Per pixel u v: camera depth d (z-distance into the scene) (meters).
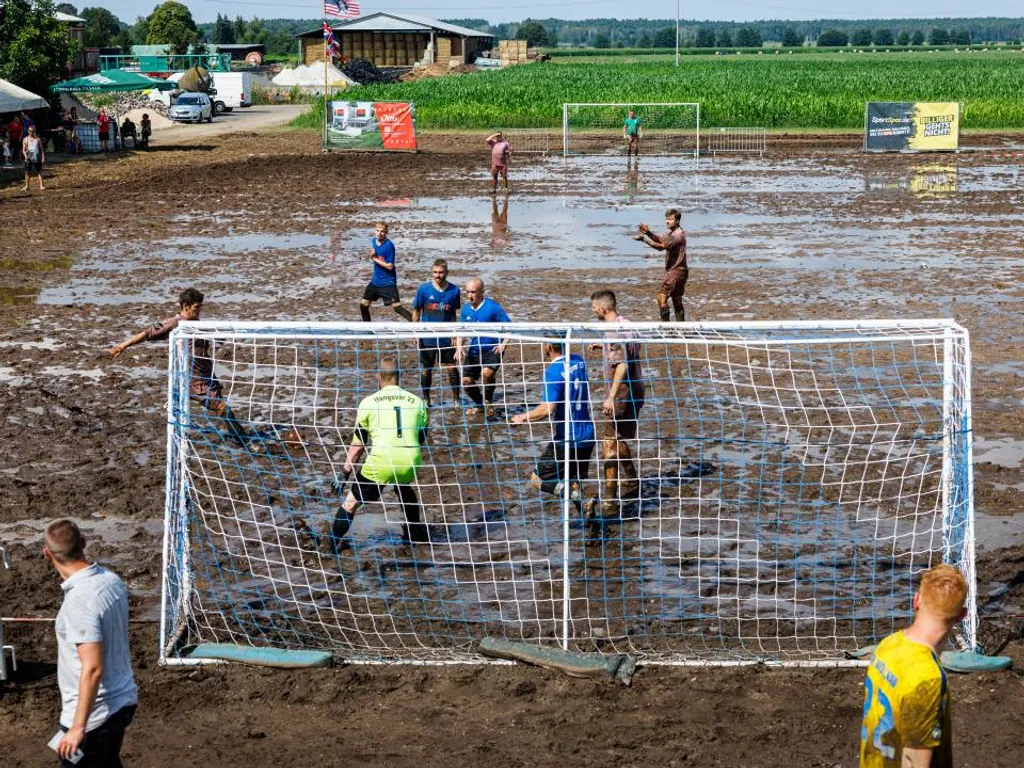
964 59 138.88
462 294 19.09
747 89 64.88
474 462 11.24
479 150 46.78
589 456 9.81
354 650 7.90
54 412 13.19
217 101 72.25
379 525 9.85
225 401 12.64
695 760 6.56
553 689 7.39
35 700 7.22
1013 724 6.91
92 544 9.60
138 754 6.66
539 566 9.10
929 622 4.75
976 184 34.94
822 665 7.61
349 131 45.03
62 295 19.81
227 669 7.62
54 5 49.69
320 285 20.52
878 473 10.89
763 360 14.73
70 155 44.97
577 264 22.33
